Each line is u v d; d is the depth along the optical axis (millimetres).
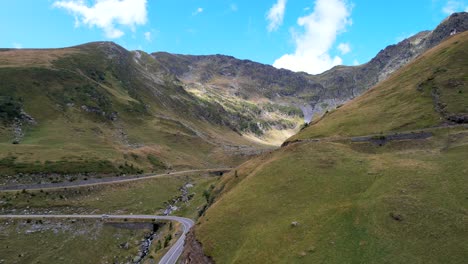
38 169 141625
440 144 85188
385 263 46469
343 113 133625
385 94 137125
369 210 58375
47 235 104812
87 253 101688
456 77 118062
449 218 51875
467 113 96188
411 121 103500
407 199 58219
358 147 95438
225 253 62594
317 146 95500
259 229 64812
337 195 67875
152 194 153000
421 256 46219
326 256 51219
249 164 115000
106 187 146375
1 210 114812
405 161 76062
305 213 64500
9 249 95562
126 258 101125
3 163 138125
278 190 76812
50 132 195250
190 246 72062
